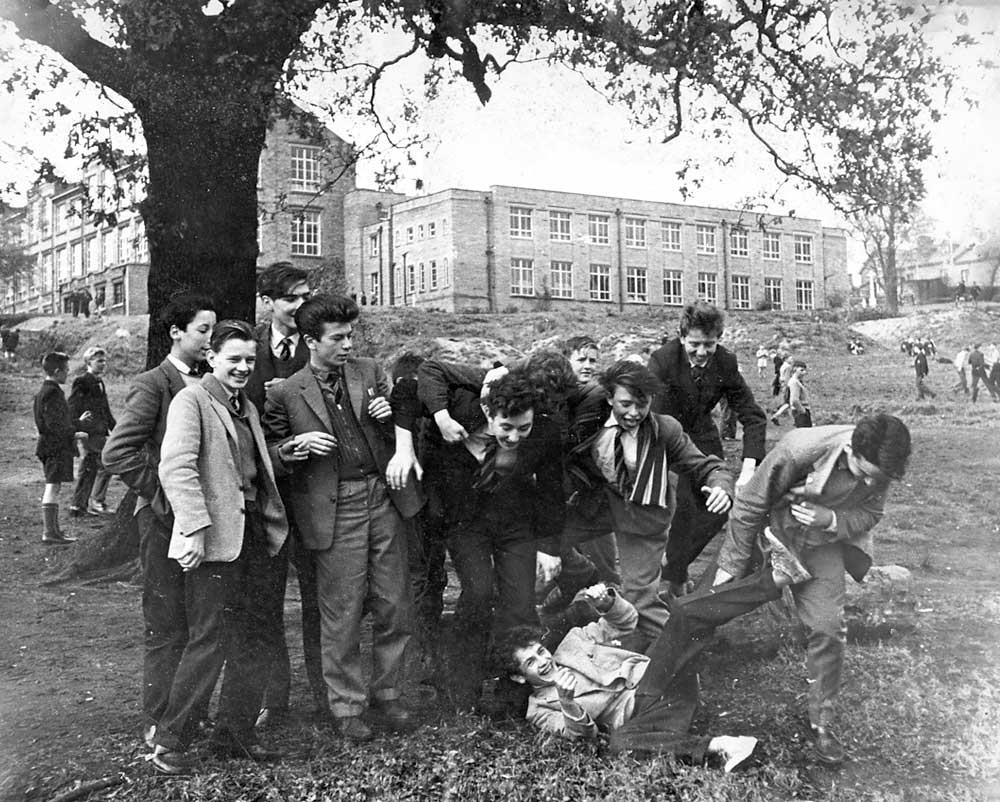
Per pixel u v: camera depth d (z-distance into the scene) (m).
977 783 3.19
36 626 5.38
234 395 3.49
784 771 3.23
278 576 3.60
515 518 3.77
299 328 3.70
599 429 4.01
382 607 3.68
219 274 6.25
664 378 4.57
